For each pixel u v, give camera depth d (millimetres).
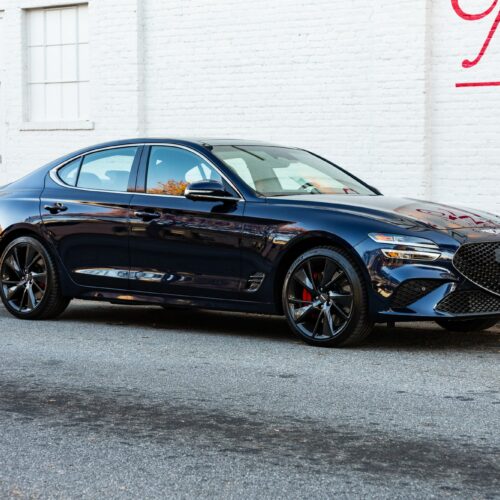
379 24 14836
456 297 8484
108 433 6020
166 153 9945
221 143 10023
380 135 14953
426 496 4844
